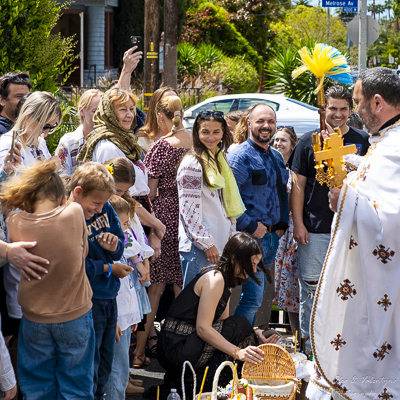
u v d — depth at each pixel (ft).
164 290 20.16
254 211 18.54
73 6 83.56
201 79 71.92
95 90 17.60
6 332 13.41
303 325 18.89
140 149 16.75
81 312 11.78
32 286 11.46
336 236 12.66
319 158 12.88
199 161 17.11
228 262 15.71
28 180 11.50
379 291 12.44
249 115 19.15
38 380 11.79
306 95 64.90
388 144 12.63
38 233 11.33
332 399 13.25
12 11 24.73
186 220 16.99
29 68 26.61
